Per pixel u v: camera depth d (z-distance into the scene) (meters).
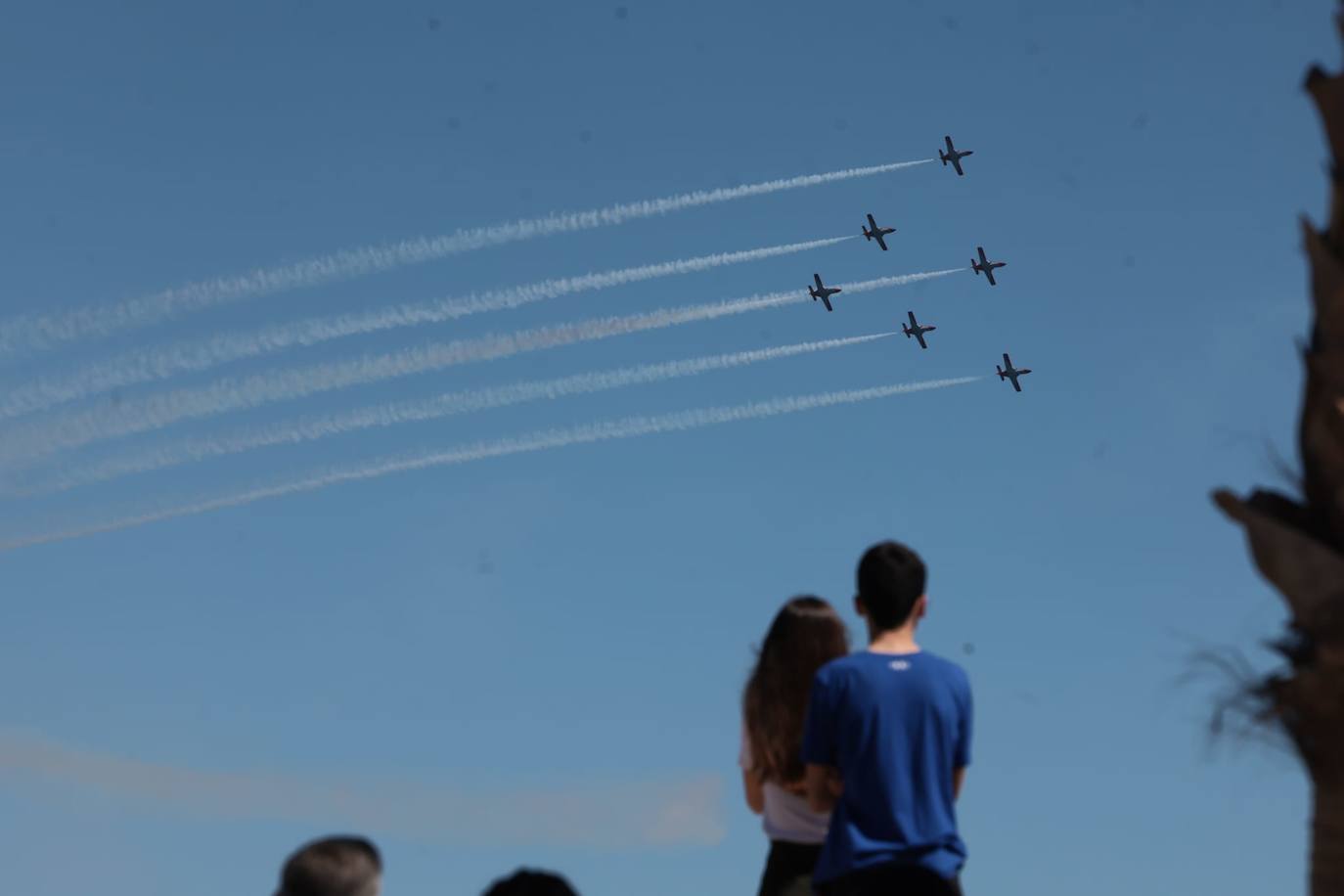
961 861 16.20
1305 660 12.83
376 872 13.71
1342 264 12.70
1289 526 12.77
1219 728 12.80
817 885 16.56
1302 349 13.09
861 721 16.25
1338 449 12.60
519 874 12.14
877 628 17.00
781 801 18.47
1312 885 12.74
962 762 16.72
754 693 18.42
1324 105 13.13
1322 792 12.64
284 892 13.44
